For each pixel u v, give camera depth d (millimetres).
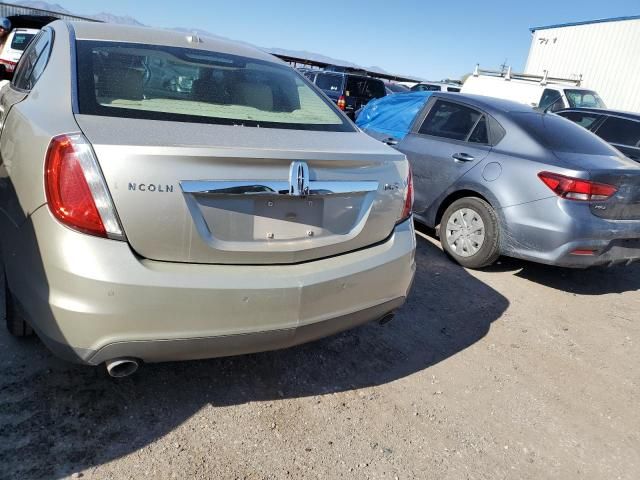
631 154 6852
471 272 4664
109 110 2127
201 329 1985
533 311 4043
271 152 2057
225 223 2018
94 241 1825
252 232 2088
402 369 2980
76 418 2195
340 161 2256
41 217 1880
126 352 1919
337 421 2447
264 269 2125
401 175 2578
